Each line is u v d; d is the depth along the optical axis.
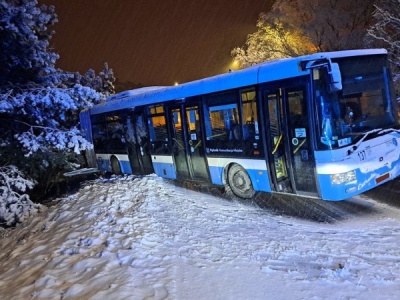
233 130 9.43
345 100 7.46
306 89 7.50
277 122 8.25
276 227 7.26
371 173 7.36
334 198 7.29
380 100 8.04
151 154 12.77
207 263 5.36
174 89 11.27
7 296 5.06
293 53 21.44
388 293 4.20
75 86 12.56
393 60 15.51
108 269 5.30
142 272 5.08
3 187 12.74
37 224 10.09
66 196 13.77
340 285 4.44
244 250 5.88
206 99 10.12
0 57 12.54
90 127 17.16
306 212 8.33
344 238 6.35
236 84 9.15
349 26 20.42
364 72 7.87
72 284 4.98
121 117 14.37
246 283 4.67
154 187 11.23
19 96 11.88
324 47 20.78
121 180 13.25
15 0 12.54
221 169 10.03
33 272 5.86
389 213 7.66
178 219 7.86
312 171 7.59
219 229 7.16
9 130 13.23
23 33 12.33
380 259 5.29
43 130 12.77
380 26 15.35
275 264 5.26
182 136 11.13
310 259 5.38
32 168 14.03
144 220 7.77
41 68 13.81
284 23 21.88
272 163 8.52
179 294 4.45
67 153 14.54
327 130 7.26
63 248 6.61
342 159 7.17
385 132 7.69
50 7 14.80
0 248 9.56
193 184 11.98
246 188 9.50
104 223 7.82
